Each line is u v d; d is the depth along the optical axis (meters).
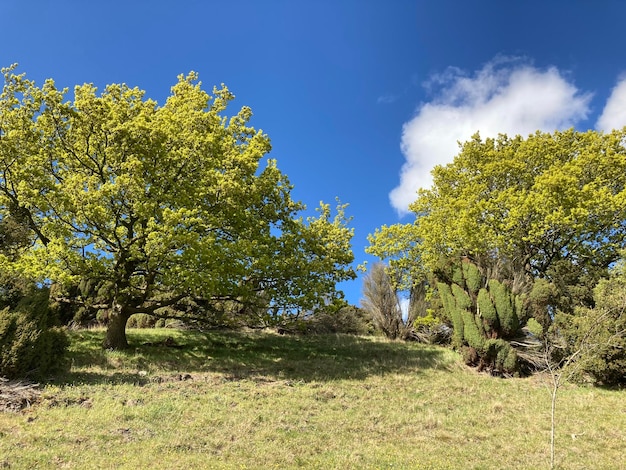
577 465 6.62
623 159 20.77
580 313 14.35
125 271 13.52
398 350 18.69
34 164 12.56
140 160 12.81
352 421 8.63
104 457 5.83
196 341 17.27
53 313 11.26
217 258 12.62
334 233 17.97
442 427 8.61
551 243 22.64
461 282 18.34
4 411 7.45
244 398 9.81
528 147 23.03
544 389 12.93
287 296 15.96
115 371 11.26
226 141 14.57
